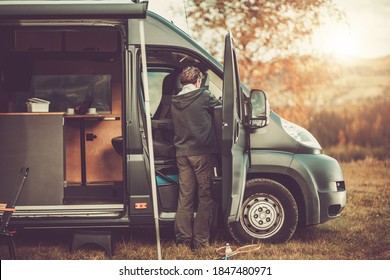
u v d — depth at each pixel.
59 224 8.11
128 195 8.08
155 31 8.18
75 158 10.10
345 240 8.79
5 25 7.94
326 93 18.25
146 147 8.08
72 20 7.92
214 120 8.14
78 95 10.06
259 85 15.91
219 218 8.59
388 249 8.40
